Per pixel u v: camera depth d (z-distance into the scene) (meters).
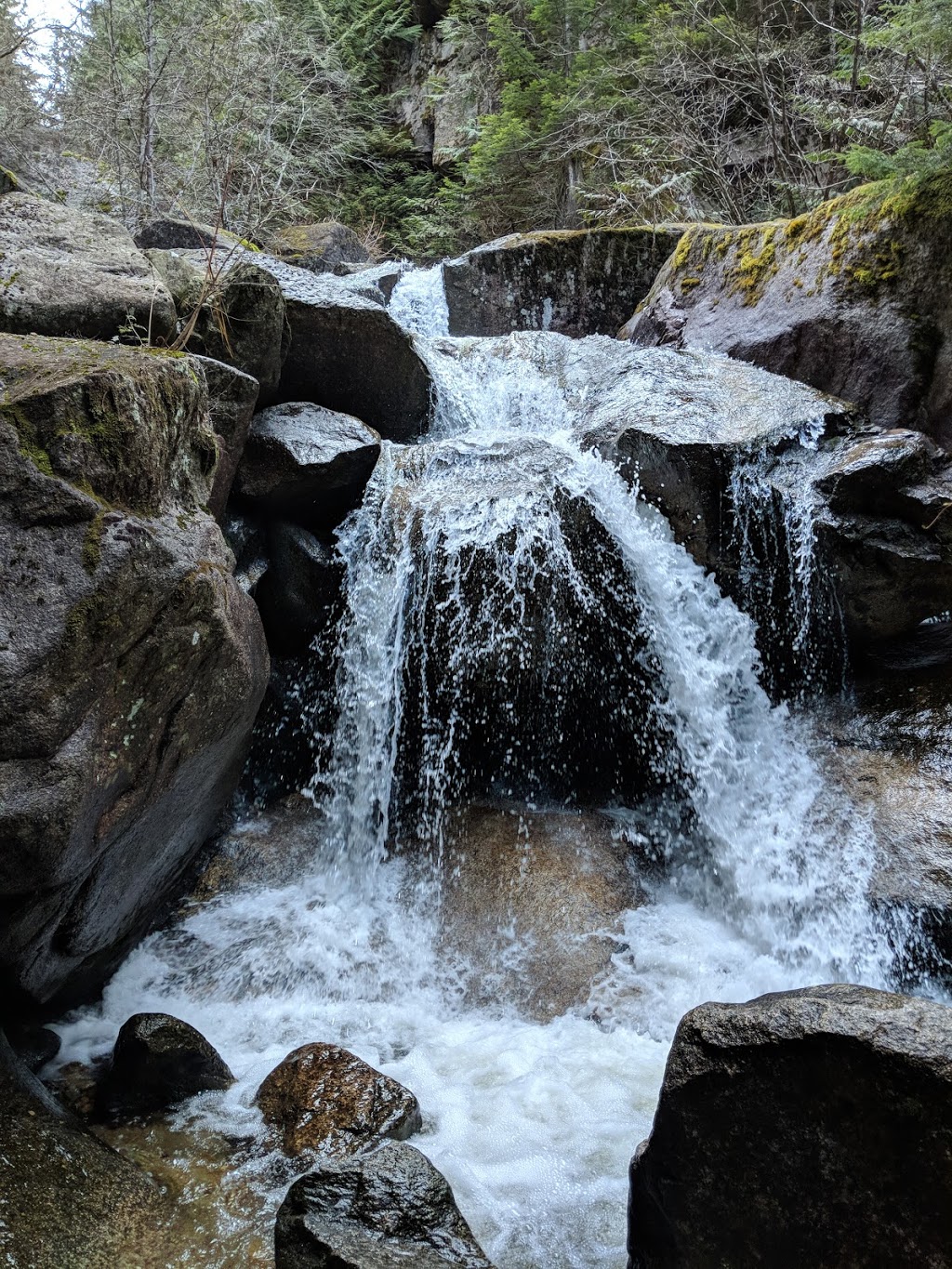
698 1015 1.98
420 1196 2.18
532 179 11.16
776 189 8.98
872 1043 1.70
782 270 5.78
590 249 7.71
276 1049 3.29
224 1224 2.31
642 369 5.48
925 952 3.48
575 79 10.19
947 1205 1.61
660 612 4.48
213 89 8.69
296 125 9.99
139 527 2.54
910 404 4.83
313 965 3.76
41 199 4.12
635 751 4.61
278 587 4.48
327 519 4.62
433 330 7.81
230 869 4.19
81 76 8.25
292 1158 2.56
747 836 4.13
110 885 2.87
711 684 4.43
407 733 4.50
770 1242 1.82
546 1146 2.76
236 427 3.90
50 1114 2.53
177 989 3.59
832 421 4.70
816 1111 1.75
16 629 2.25
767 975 3.71
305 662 4.60
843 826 3.90
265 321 4.41
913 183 4.99
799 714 4.43
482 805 4.54
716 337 5.96
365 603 4.45
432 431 5.51
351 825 4.39
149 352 3.02
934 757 3.92
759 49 8.59
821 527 4.23
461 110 12.46
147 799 2.76
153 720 2.67
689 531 4.54
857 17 7.86
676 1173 1.93
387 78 13.86
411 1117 2.76
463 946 3.87
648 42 9.63
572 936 3.86
